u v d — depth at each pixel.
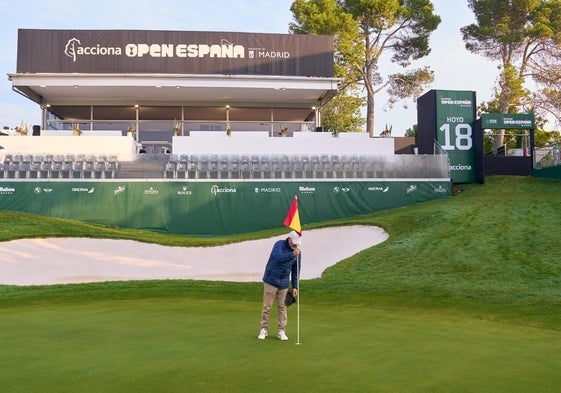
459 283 15.97
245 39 39.88
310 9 52.31
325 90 39.53
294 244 8.27
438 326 9.60
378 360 6.99
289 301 8.42
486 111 58.53
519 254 19.48
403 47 56.59
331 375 6.26
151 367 6.56
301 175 32.97
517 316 10.65
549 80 53.62
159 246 26.08
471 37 58.50
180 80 37.97
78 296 13.63
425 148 36.34
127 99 42.22
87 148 34.28
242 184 32.69
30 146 33.91
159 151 41.62
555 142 52.06
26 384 5.86
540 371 6.53
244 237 27.95
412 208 31.06
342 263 20.98
